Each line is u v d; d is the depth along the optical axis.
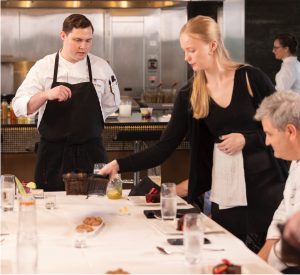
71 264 2.60
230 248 2.81
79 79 4.83
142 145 6.62
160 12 9.95
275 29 8.91
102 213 3.53
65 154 4.81
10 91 9.84
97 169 4.10
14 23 9.74
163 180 6.81
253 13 8.90
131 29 9.94
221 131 3.71
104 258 2.68
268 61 8.95
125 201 3.87
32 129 6.59
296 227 1.79
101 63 4.92
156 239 2.97
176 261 2.62
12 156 6.61
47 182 4.86
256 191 3.65
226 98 3.68
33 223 2.38
